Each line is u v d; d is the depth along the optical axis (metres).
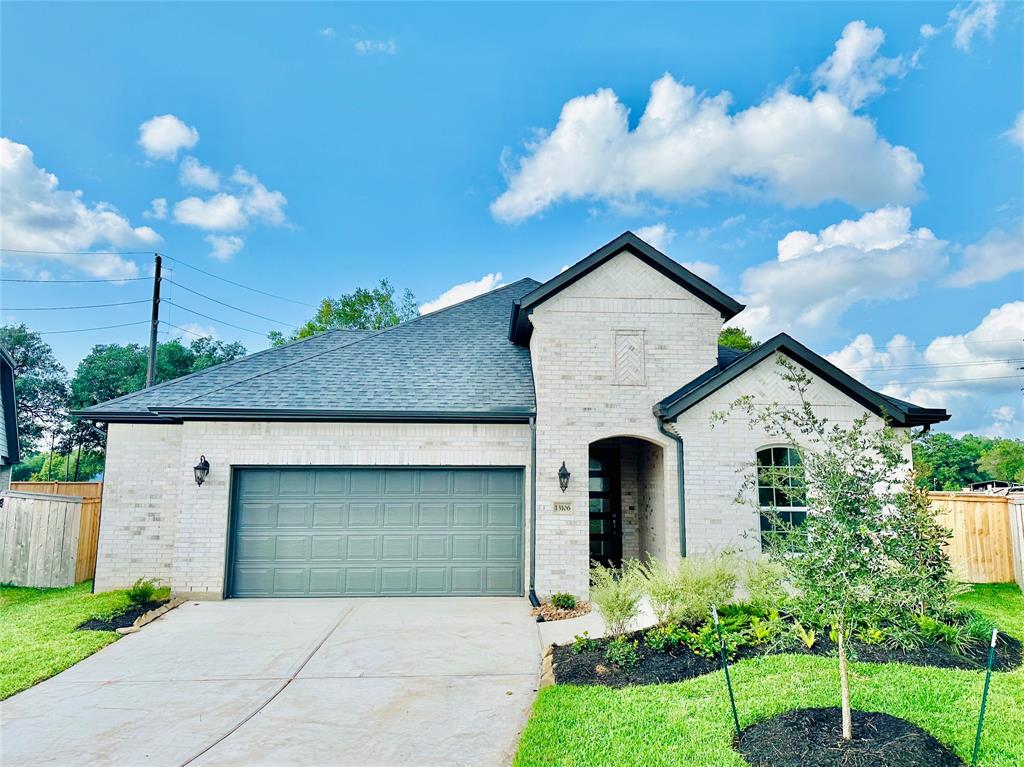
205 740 5.89
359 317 45.53
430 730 6.07
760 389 11.28
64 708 6.69
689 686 6.59
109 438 13.01
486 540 12.19
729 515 11.09
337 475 12.24
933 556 5.47
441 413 12.10
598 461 14.48
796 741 5.13
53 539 13.46
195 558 11.75
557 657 8.02
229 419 12.05
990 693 6.04
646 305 12.27
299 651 8.57
